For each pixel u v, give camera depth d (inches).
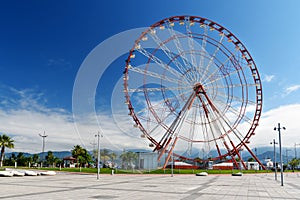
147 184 1242.0
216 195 847.7
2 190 912.9
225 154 2508.6
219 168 3599.9
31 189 952.3
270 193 935.7
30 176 1830.7
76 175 2025.1
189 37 2240.4
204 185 1237.1
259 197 820.6
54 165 4249.5
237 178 1967.3
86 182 1322.6
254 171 3425.2
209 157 2481.5
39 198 719.7
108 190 946.1
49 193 836.6
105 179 1595.7
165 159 2337.6
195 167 3410.4
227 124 2325.3
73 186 1092.5
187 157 2395.4
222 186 1197.1
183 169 3085.6
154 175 2276.1
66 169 2760.8
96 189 975.6
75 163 4151.1
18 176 1791.3
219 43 2265.0
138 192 895.7
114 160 2105.1
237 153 2519.7
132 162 2112.5
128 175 2178.9
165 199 734.5
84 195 797.9
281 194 908.6
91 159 4165.8
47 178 1620.3
